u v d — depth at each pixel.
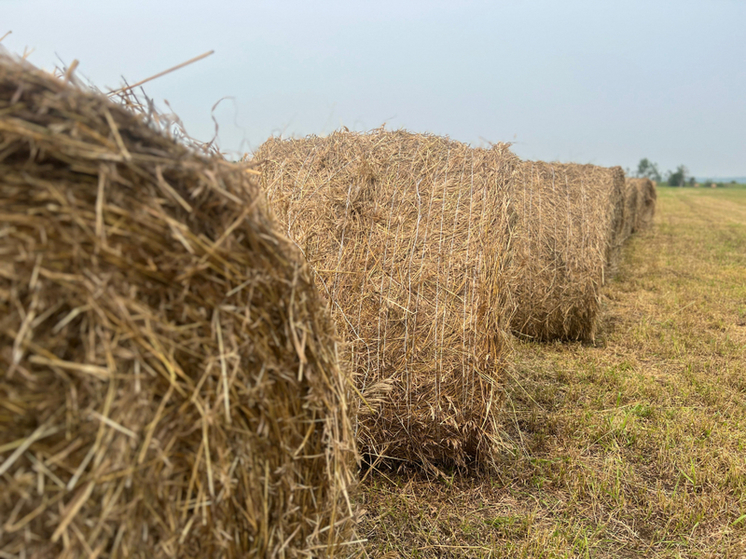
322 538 2.11
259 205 1.84
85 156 1.37
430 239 3.62
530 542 2.98
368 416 3.59
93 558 1.36
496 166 3.87
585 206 6.68
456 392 3.54
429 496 3.48
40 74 1.39
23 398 1.29
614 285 9.48
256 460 1.78
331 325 2.23
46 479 1.32
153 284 1.50
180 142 1.68
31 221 1.30
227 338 1.66
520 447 4.08
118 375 1.41
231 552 1.71
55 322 1.34
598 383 5.27
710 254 13.03
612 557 2.93
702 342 6.40
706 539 3.06
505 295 3.70
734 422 4.41
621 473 3.68
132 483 1.44
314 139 4.19
